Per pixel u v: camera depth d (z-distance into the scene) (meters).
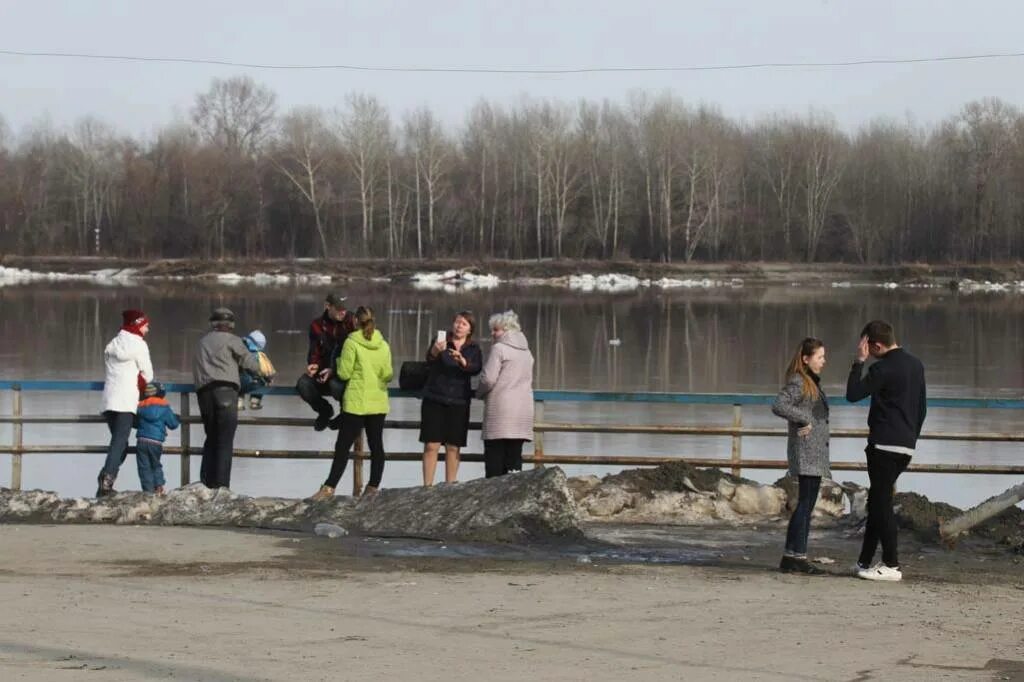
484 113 119.31
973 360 44.56
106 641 9.13
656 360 44.59
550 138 115.56
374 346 15.55
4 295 81.56
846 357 45.31
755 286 105.44
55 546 13.06
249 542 13.43
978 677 8.31
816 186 116.06
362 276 108.88
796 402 12.26
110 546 13.09
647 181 114.50
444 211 116.44
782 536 14.38
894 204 116.75
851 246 116.19
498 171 117.19
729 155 116.38
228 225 116.19
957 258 114.69
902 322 63.00
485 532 13.66
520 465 15.67
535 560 12.74
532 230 117.06
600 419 27.81
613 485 15.61
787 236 116.31
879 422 11.99
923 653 9.04
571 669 8.42
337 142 116.94
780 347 49.44
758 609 10.58
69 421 16.09
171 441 23.56
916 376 11.98
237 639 9.26
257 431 24.97
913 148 119.94
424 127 116.31
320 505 14.63
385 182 115.81
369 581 11.57
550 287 102.62
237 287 96.25
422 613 10.27
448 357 15.54
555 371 41.25
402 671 8.30
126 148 121.06
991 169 113.12
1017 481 20.67
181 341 48.31
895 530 11.98
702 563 12.79
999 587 11.73
